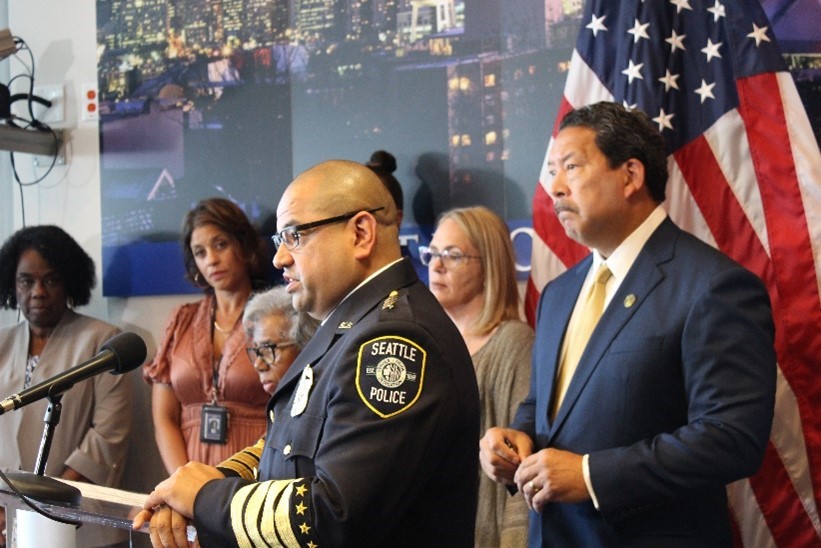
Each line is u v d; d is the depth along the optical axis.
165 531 1.54
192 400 3.36
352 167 1.68
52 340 3.67
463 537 1.59
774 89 2.80
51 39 4.02
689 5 2.92
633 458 1.87
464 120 3.38
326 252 1.62
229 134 3.72
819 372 2.70
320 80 3.59
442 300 2.85
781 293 2.73
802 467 2.69
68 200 4.00
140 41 3.85
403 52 3.46
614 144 2.05
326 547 1.43
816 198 2.72
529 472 1.96
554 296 2.29
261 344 2.67
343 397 1.50
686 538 1.92
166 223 3.82
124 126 3.88
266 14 3.66
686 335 1.91
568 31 3.25
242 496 1.49
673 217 2.87
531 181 3.30
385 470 1.45
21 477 1.68
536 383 2.25
